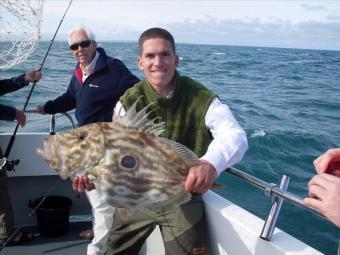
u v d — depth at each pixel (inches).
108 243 107.2
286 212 200.8
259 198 224.1
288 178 81.6
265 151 329.4
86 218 163.0
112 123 77.6
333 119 473.1
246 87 795.4
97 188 76.6
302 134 378.9
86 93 139.0
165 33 93.7
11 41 148.6
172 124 97.5
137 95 99.3
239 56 2363.4
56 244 144.0
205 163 78.1
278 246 81.0
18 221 157.9
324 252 171.3
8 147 133.6
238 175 87.4
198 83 99.4
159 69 93.4
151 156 76.6
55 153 77.4
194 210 97.4
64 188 160.4
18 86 151.0
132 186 76.2
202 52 2667.3
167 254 98.3
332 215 45.3
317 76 1198.9
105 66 137.8
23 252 138.1
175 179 77.3
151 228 101.7
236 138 87.9
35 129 330.0
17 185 156.2
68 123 349.1
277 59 2249.0
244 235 88.8
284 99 634.2
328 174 48.8
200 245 96.6
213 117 93.3
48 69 730.2
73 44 134.4
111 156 75.2
